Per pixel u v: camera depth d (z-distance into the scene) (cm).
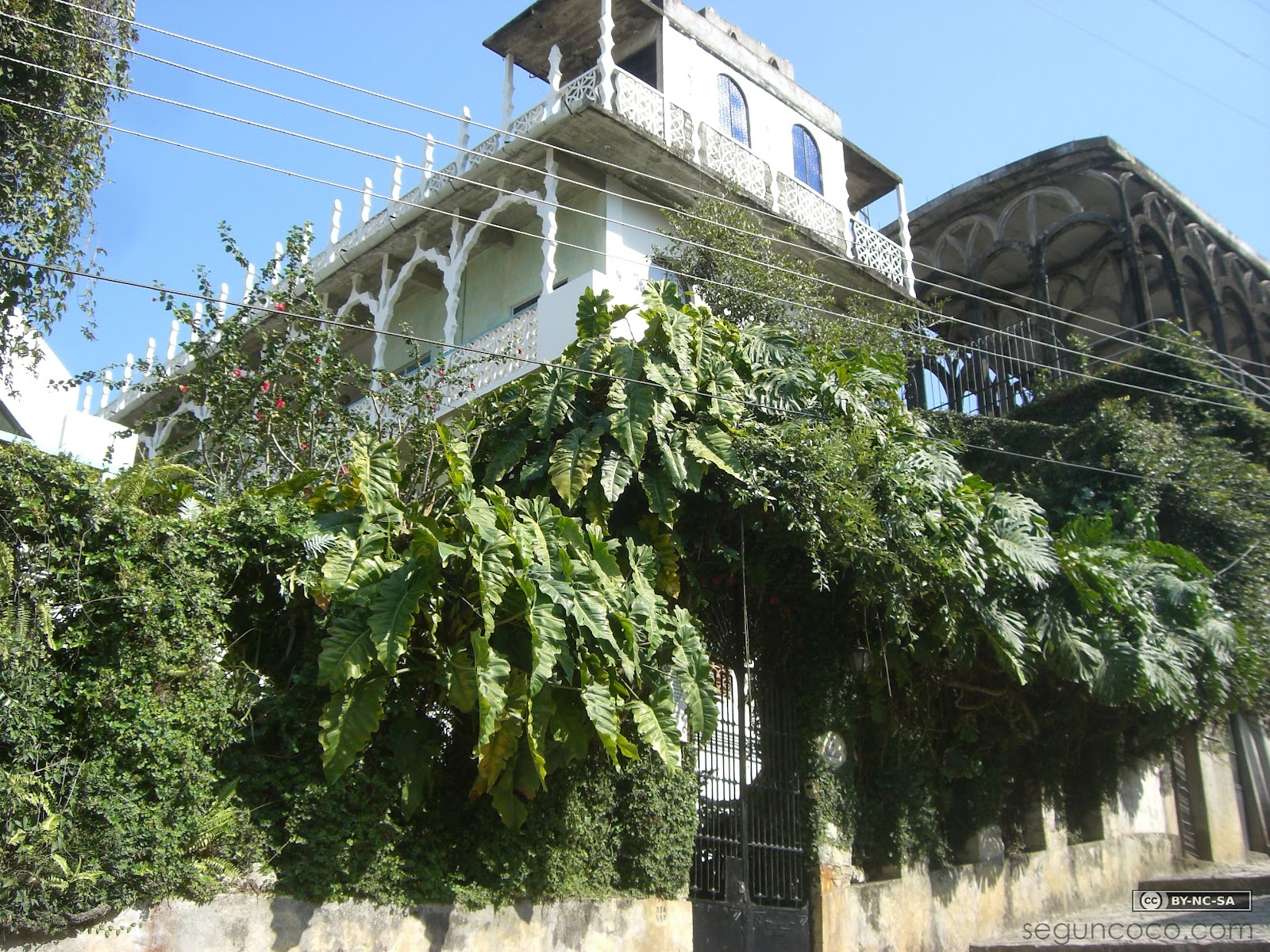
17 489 724
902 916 1184
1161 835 1544
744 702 1145
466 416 1283
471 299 1783
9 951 661
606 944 956
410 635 854
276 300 1295
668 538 1037
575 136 1489
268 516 852
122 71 1082
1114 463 1603
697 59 1848
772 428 1095
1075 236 2186
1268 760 1708
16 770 685
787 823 1138
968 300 2195
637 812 1009
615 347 1057
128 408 1930
